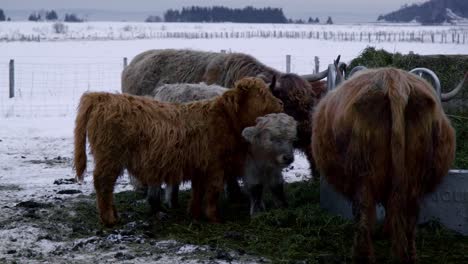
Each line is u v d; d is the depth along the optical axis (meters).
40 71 26.36
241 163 7.11
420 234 6.33
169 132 6.74
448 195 6.42
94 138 6.67
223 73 9.19
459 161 7.54
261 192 7.17
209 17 135.75
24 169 10.25
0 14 123.56
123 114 6.66
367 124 4.95
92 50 38.38
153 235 6.44
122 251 5.93
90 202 7.91
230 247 6.04
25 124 14.47
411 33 59.69
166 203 7.71
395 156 4.86
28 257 5.80
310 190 8.01
